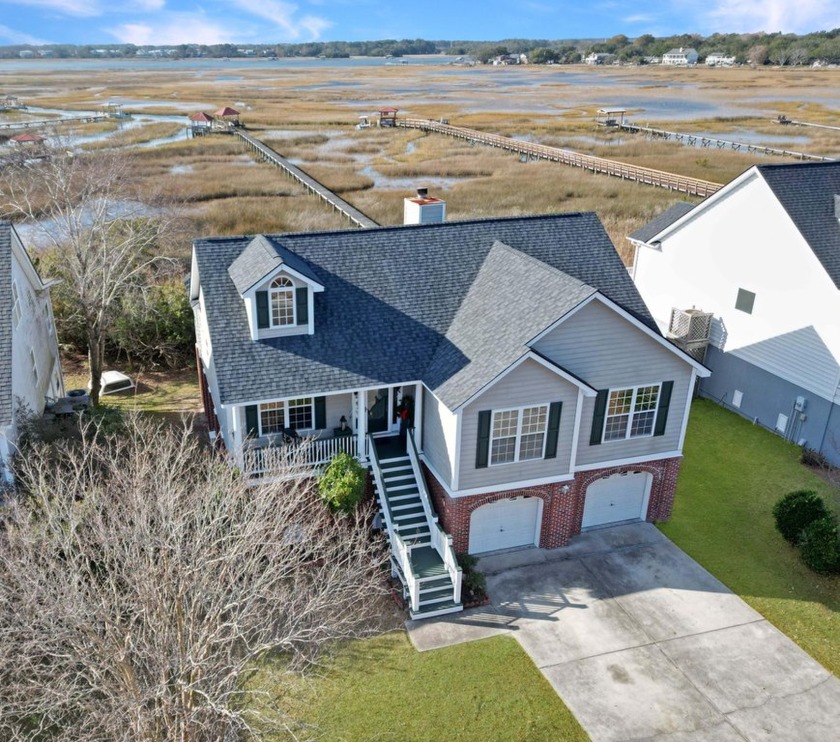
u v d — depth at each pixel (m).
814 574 20.70
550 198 65.81
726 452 27.31
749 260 28.52
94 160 44.16
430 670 16.91
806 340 26.44
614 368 20.45
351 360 21.02
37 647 12.73
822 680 16.91
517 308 20.55
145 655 12.42
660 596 19.70
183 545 13.81
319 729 15.12
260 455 20.44
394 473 21.89
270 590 16.25
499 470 20.11
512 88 197.50
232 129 109.12
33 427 20.83
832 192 27.44
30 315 25.45
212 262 22.17
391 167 81.88
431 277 23.34
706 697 16.34
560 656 17.45
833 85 184.88
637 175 73.38
